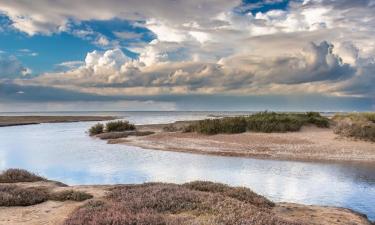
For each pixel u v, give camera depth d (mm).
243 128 43250
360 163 25672
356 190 17328
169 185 13430
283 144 33906
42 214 10094
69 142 42438
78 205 11070
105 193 12836
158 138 41875
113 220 7594
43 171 23188
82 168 24078
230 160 27188
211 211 9297
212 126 43188
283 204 13109
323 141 35062
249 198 12180
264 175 21094
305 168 23641
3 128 72625
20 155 30938
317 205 13500
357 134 36156
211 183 13680
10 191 12094
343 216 11766
